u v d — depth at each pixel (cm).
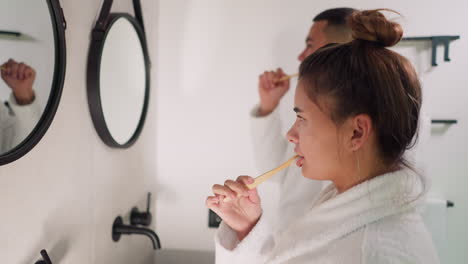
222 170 165
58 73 77
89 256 100
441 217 146
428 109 151
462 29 147
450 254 156
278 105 157
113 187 116
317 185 151
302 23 155
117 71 110
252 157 163
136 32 125
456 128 151
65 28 78
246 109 161
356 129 58
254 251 79
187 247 170
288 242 68
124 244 128
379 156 60
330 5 153
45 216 78
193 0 159
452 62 149
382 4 150
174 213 169
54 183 81
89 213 99
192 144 166
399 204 58
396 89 57
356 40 60
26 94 67
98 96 96
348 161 61
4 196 65
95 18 99
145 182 151
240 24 158
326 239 61
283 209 155
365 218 59
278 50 157
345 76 57
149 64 135
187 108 164
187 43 161
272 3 155
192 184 167
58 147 83
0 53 60
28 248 73
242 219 82
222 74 161
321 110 60
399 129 58
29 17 67
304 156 64
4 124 61
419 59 151
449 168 153
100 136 104
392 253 53
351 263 56
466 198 153
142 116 134
